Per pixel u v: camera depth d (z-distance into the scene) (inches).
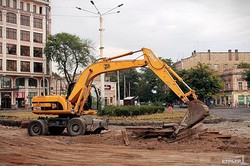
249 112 1747.0
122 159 446.3
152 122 1018.1
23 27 2699.3
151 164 404.8
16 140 647.8
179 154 473.4
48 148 562.3
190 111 603.5
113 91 2736.2
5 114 1577.3
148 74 3390.7
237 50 3506.4
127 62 721.6
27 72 2687.0
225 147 518.3
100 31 1419.8
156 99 3235.7
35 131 789.2
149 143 594.2
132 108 1274.6
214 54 3481.8
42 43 2817.4
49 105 784.9
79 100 773.3
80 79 773.9
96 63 761.0
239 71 2994.6
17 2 2669.8
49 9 2920.8
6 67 2578.7
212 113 1652.3
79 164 417.4
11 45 2625.5
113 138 673.6
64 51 2578.7
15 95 2608.3
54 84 3115.2
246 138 631.8
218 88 2448.3
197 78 2409.0
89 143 629.3
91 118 766.5
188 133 600.4
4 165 418.3
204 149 511.2
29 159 458.6
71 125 757.9
